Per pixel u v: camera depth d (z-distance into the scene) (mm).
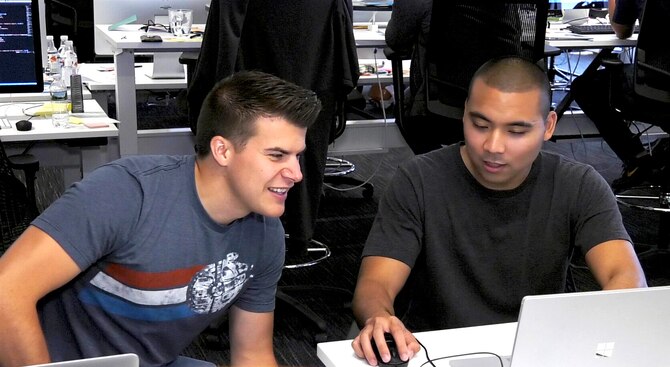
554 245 1844
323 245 3846
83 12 4020
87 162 3107
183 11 3633
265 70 2896
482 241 1831
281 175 1465
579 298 1247
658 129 4879
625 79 3857
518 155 1718
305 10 2855
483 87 1711
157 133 3686
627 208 4457
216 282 1572
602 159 5430
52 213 1449
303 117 1455
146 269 1505
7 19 3027
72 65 3426
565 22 4836
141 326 1570
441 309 1848
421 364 1436
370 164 5301
